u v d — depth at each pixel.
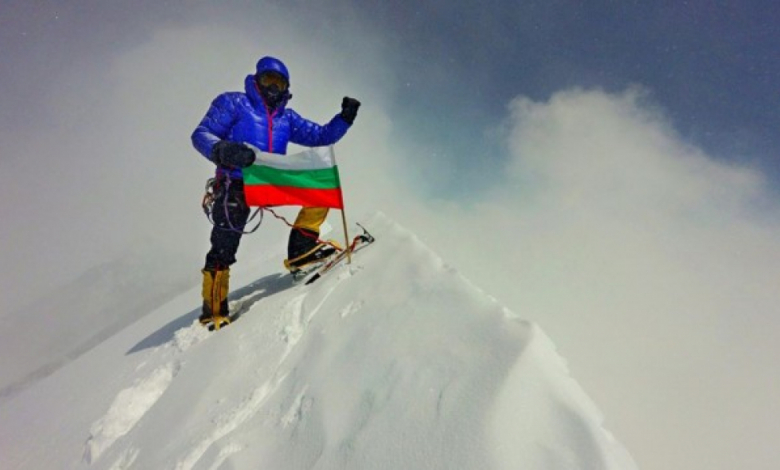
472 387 1.40
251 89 3.35
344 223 3.08
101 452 2.52
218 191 3.27
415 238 3.03
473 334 1.69
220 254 3.34
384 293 2.35
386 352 1.79
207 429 1.97
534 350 1.47
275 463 1.55
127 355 4.03
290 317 2.72
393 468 1.25
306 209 3.60
